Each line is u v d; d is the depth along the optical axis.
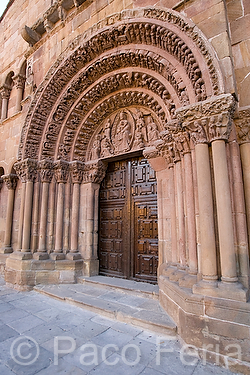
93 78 6.50
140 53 5.18
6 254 8.15
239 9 4.12
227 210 3.37
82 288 5.86
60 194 6.97
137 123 6.29
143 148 5.98
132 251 6.18
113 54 5.68
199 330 3.13
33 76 7.86
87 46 5.93
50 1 8.08
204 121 3.60
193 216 3.98
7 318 4.34
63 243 6.86
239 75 3.91
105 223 7.02
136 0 5.34
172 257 4.70
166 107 5.21
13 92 9.93
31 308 4.84
